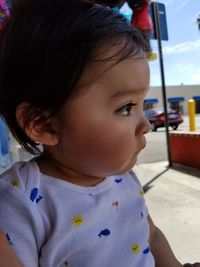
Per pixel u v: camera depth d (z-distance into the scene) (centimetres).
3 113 65
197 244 268
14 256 59
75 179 73
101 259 72
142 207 85
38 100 60
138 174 513
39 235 66
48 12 61
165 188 425
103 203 75
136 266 77
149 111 1490
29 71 60
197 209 342
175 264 95
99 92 60
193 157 536
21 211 64
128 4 190
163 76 584
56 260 67
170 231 294
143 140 68
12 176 68
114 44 61
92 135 61
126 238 78
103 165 64
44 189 69
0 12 105
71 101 60
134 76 62
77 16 61
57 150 66
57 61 59
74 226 69
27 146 69
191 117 634
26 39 60
